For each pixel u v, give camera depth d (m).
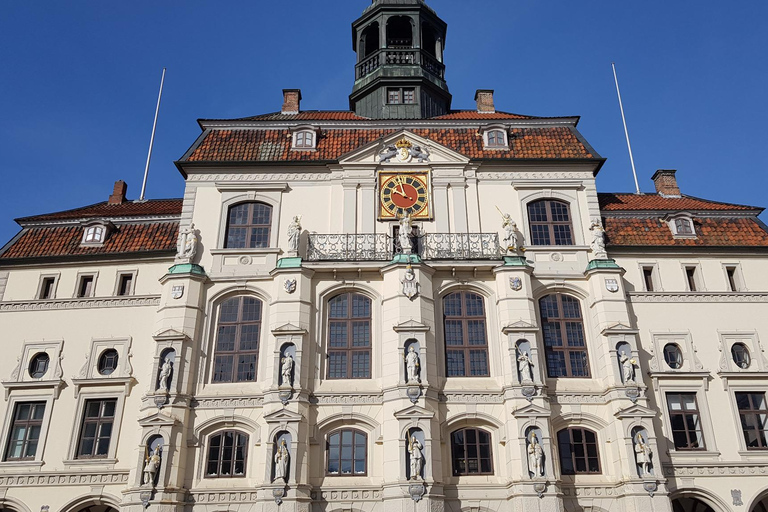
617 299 27.48
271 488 23.53
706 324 28.23
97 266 29.61
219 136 31.77
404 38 38.56
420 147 31.00
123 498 24.38
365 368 26.36
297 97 37.47
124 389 26.88
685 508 26.94
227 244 29.17
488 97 37.72
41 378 27.45
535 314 27.36
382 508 23.94
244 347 27.00
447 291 27.70
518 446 24.36
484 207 29.94
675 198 34.72
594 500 24.72
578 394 26.25
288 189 30.16
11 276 29.52
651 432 25.03
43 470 25.73
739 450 25.98
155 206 34.03
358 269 27.41
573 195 30.42
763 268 29.66
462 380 26.11
